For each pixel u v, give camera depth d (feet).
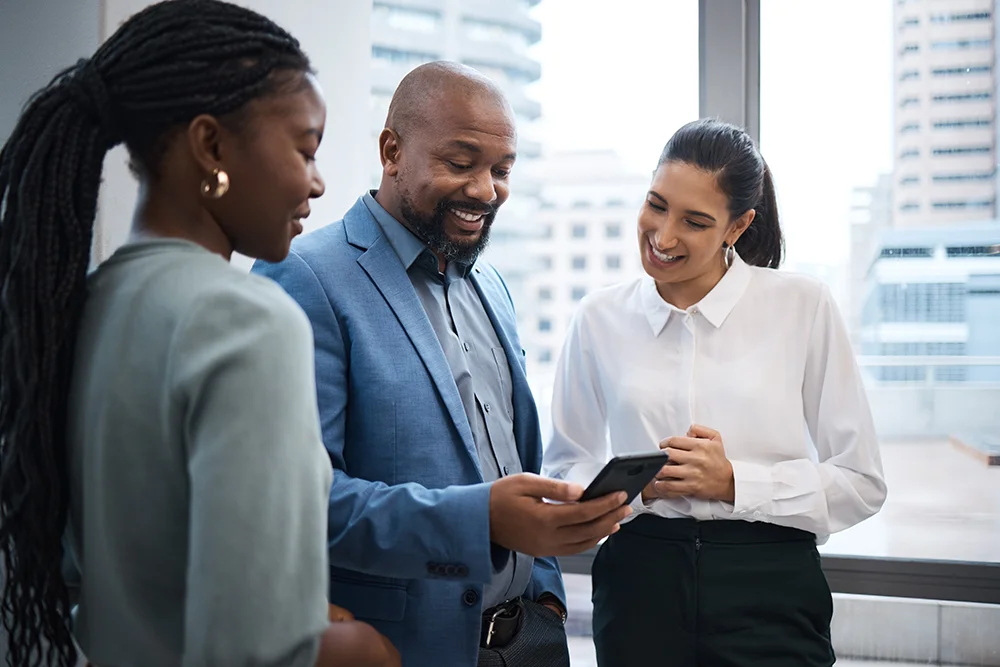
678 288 5.46
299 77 3.02
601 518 3.88
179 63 2.84
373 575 4.45
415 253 4.85
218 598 2.39
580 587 7.89
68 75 3.02
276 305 2.64
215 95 2.85
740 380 5.23
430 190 4.67
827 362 5.34
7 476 2.81
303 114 3.02
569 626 7.92
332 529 4.14
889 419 7.47
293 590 2.48
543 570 5.32
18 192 2.87
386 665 3.10
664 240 5.07
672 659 5.07
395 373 4.52
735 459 5.20
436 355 4.64
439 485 4.49
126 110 2.88
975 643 7.14
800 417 5.28
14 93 5.95
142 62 2.87
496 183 4.82
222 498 2.42
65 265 2.85
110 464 2.64
